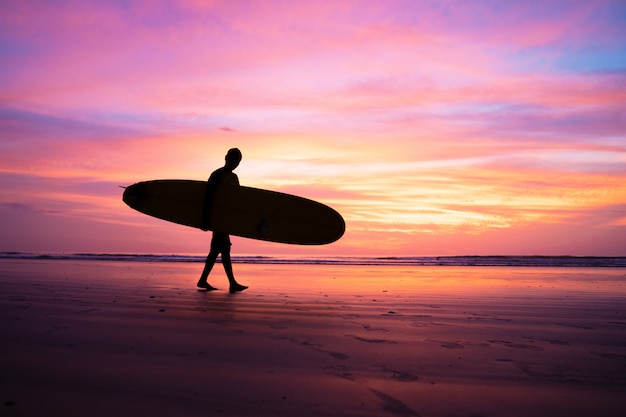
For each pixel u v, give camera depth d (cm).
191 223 548
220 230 519
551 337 270
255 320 312
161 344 236
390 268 1223
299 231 552
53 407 147
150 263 1293
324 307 385
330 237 557
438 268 1259
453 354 225
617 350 237
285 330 279
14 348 222
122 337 251
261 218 540
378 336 266
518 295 501
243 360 208
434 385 177
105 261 1475
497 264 1617
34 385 168
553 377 189
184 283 597
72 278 641
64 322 291
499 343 252
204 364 200
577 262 1762
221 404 153
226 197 536
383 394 166
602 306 411
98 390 164
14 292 454
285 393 165
